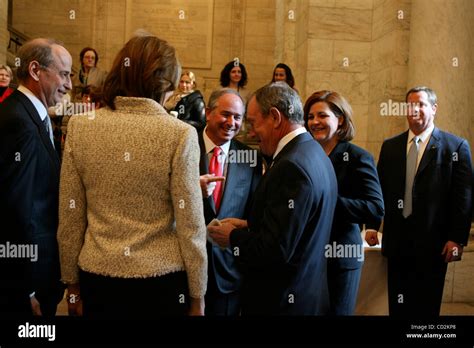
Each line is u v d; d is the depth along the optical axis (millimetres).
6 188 2562
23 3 14562
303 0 7844
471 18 5895
